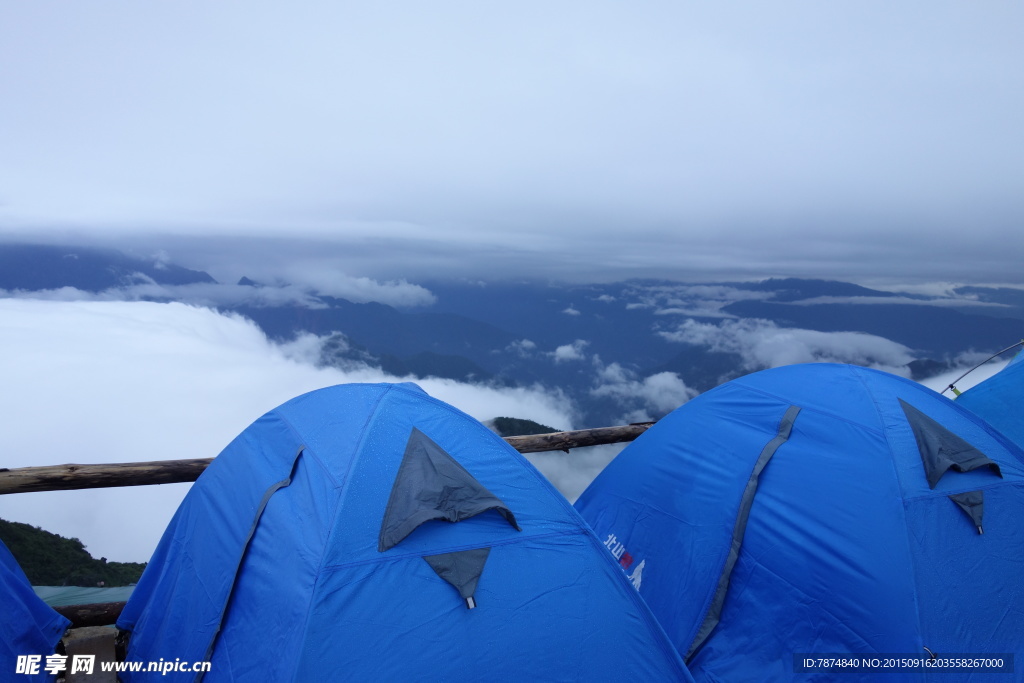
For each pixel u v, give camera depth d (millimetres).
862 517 2273
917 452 2406
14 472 2980
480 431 2365
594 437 4051
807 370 2920
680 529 2650
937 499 2297
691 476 2752
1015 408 3352
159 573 2471
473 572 1886
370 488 2006
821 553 2270
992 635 2100
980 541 2254
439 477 2055
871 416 2529
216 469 2527
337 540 1854
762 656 2252
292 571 1855
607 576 2047
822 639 2174
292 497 2102
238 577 2025
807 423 2635
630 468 3043
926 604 2098
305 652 1671
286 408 2584
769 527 2408
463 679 1731
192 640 2051
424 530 1937
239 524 2193
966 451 2414
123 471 3098
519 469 2244
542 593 1931
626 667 1915
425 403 2420
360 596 1773
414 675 1698
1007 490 2385
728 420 2855
